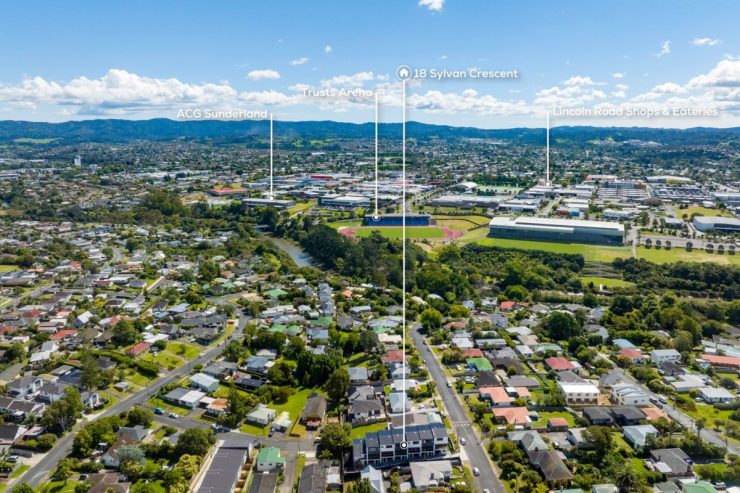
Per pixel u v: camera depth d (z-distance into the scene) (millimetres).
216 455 122688
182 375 167125
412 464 120562
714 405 147375
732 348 183250
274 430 137875
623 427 134750
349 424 136250
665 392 154000
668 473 117562
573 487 114000
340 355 177750
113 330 190250
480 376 161625
